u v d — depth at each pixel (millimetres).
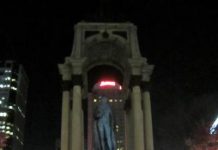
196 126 88438
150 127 46562
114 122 52594
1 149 95812
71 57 47750
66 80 48219
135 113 45375
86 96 53312
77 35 50156
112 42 49875
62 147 44688
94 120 50938
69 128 46750
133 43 49438
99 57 52375
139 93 46594
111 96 89938
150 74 49344
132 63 47625
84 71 51594
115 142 50125
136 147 43688
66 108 46781
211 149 83375
